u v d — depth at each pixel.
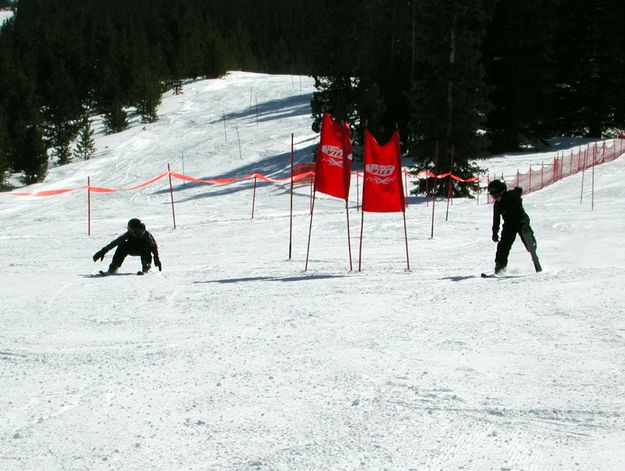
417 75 42.00
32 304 9.38
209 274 12.16
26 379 5.75
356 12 48.09
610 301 8.08
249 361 6.18
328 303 8.88
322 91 49.91
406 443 4.18
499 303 8.37
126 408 4.95
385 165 11.89
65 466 3.93
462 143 34.47
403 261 13.50
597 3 48.84
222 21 152.25
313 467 3.85
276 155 55.38
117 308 8.98
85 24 125.44
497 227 10.88
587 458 3.90
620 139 48.97
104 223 25.95
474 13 34.97
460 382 5.40
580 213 23.39
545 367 5.74
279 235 19.86
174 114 84.62
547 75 46.41
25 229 24.34
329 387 5.35
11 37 111.00
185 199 39.97
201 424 4.59
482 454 3.99
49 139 78.19
